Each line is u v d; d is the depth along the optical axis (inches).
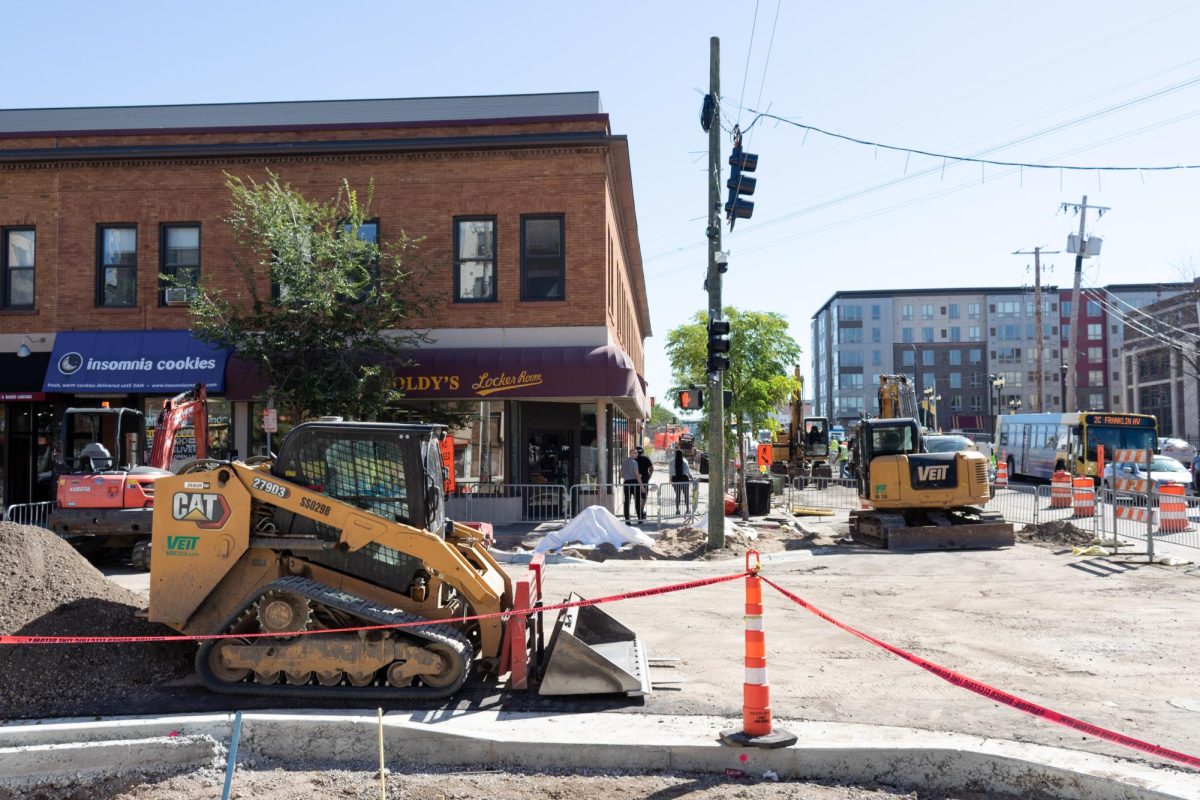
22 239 847.7
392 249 799.7
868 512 719.1
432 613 281.0
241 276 819.4
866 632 366.6
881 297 4033.0
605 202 807.1
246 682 263.9
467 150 809.5
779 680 288.4
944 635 361.7
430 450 297.3
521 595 271.0
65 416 561.0
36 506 587.2
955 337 3983.8
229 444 818.8
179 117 916.6
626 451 1412.4
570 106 873.5
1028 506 979.9
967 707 258.5
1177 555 596.1
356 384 706.2
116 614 295.4
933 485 682.2
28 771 211.9
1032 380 3914.9
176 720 228.8
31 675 258.4
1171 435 2448.3
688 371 1350.9
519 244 809.5
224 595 277.4
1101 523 716.7
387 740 225.5
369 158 818.2
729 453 1259.8
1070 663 315.3
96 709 248.8
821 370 4650.6
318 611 272.4
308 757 226.1
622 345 1165.7
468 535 319.9
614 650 293.9
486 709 252.4
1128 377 2743.6
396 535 273.6
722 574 533.0
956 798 205.6
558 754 219.9
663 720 241.8
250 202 724.7
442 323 806.5
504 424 818.8
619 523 641.0
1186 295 2251.5
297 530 279.7
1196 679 293.6
